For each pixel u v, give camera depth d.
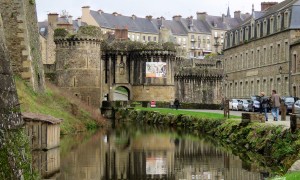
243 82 89.69
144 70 95.62
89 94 80.75
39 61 52.97
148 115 71.12
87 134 49.00
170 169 28.17
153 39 160.25
